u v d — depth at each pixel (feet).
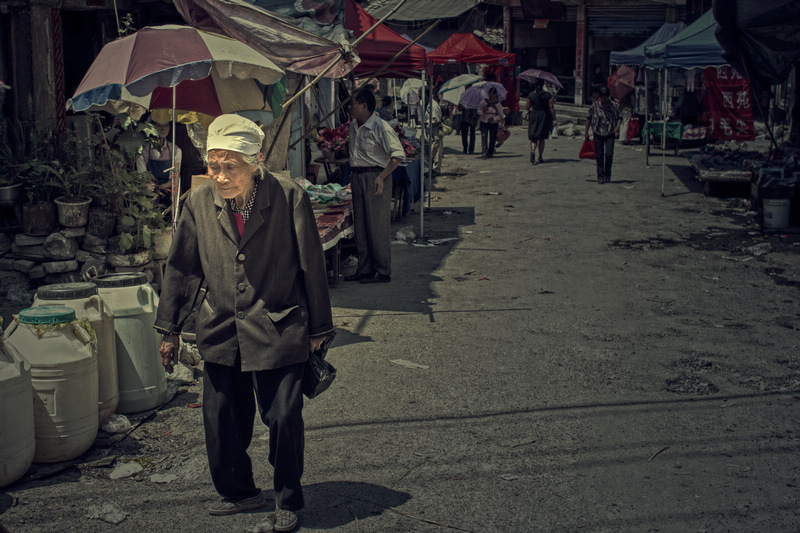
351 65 20.92
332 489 12.62
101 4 26.23
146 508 12.00
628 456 13.82
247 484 11.76
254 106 20.97
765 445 14.25
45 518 11.64
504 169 56.18
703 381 17.47
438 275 27.43
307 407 15.96
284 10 23.62
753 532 11.36
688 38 43.91
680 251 30.96
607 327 21.44
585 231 34.94
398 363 18.52
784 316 22.41
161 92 20.39
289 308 11.05
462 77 65.26
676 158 60.75
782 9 30.73
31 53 23.94
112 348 14.48
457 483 12.85
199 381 17.16
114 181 21.86
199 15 21.58
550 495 12.46
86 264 21.61
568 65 94.99
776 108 71.46
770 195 33.91
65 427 13.10
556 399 16.42
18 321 13.23
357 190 25.89
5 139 23.99
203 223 10.98
